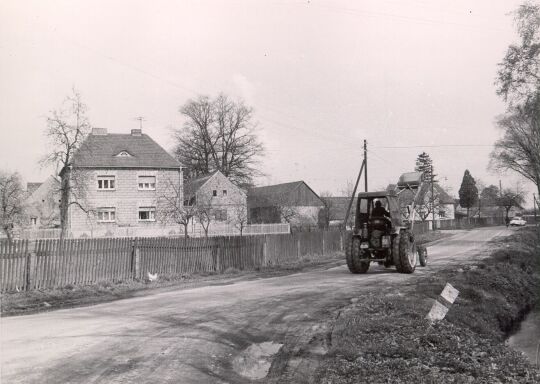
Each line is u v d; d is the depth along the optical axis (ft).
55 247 46.52
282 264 74.38
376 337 25.99
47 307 38.11
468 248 109.40
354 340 25.49
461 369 21.80
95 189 146.51
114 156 149.89
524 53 85.46
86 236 142.20
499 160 192.95
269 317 32.86
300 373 22.03
